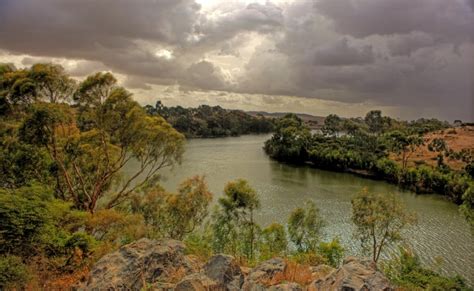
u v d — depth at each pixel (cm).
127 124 2722
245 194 3161
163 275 827
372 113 17812
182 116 19400
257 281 805
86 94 2581
